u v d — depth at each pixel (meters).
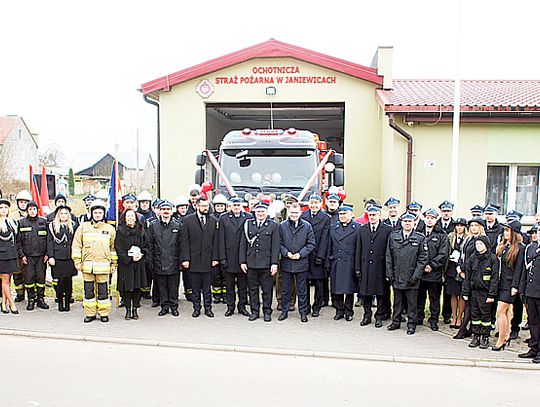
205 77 16.36
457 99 11.91
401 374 6.69
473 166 13.66
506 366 7.09
